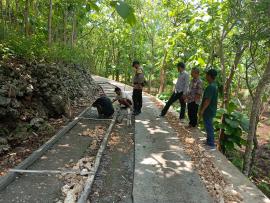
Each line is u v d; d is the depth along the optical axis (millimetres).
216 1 8961
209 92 7180
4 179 4785
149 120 10016
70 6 14719
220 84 12453
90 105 11758
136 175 5465
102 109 9648
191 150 7043
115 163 6078
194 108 8945
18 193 4586
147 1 22766
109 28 32844
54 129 7859
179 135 8289
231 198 4793
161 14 21844
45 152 6352
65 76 11297
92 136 7699
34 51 9531
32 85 7977
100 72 43188
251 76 13047
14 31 9789
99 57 41344
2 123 6516
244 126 9336
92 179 5043
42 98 8477
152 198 4641
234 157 10758
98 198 4625
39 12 15320
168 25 20828
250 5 7273
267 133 18281
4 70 7121
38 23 13586
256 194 5020
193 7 11516
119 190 4930
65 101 9625
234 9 8141
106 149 6836
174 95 10117
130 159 6367
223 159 6648
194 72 8812
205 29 9648
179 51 13695
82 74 15945
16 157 5871
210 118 7453
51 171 5297
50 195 4590
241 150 12688
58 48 12078
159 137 8016
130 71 35125
